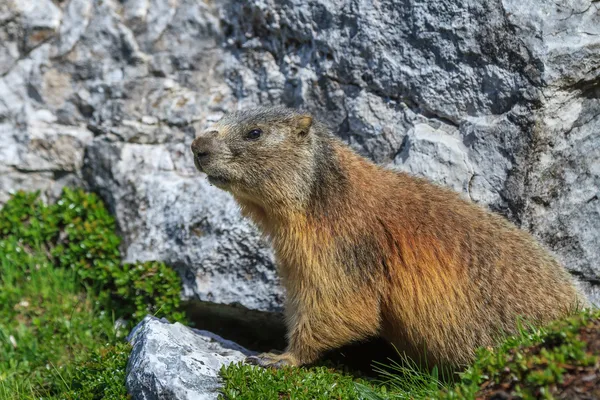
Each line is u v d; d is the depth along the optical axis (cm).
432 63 1571
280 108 1391
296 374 1275
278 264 1416
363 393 1215
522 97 1486
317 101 1688
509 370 1018
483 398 1008
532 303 1312
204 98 1808
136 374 1285
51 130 1869
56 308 1709
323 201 1331
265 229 1401
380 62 1614
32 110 1883
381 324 1394
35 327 1686
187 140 1800
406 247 1325
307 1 1691
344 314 1325
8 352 1609
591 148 1518
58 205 1845
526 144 1486
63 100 1878
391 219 1339
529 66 1478
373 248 1326
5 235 1850
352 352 1491
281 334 1703
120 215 1797
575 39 1474
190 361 1287
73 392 1359
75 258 1800
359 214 1334
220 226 1650
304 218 1332
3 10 1878
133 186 1789
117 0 1872
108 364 1374
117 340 1588
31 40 1886
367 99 1636
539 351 1035
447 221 1349
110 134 1834
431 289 1323
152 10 1850
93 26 1867
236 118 1365
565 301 1324
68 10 1888
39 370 1559
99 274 1758
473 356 1330
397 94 1611
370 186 1363
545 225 1511
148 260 1717
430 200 1371
